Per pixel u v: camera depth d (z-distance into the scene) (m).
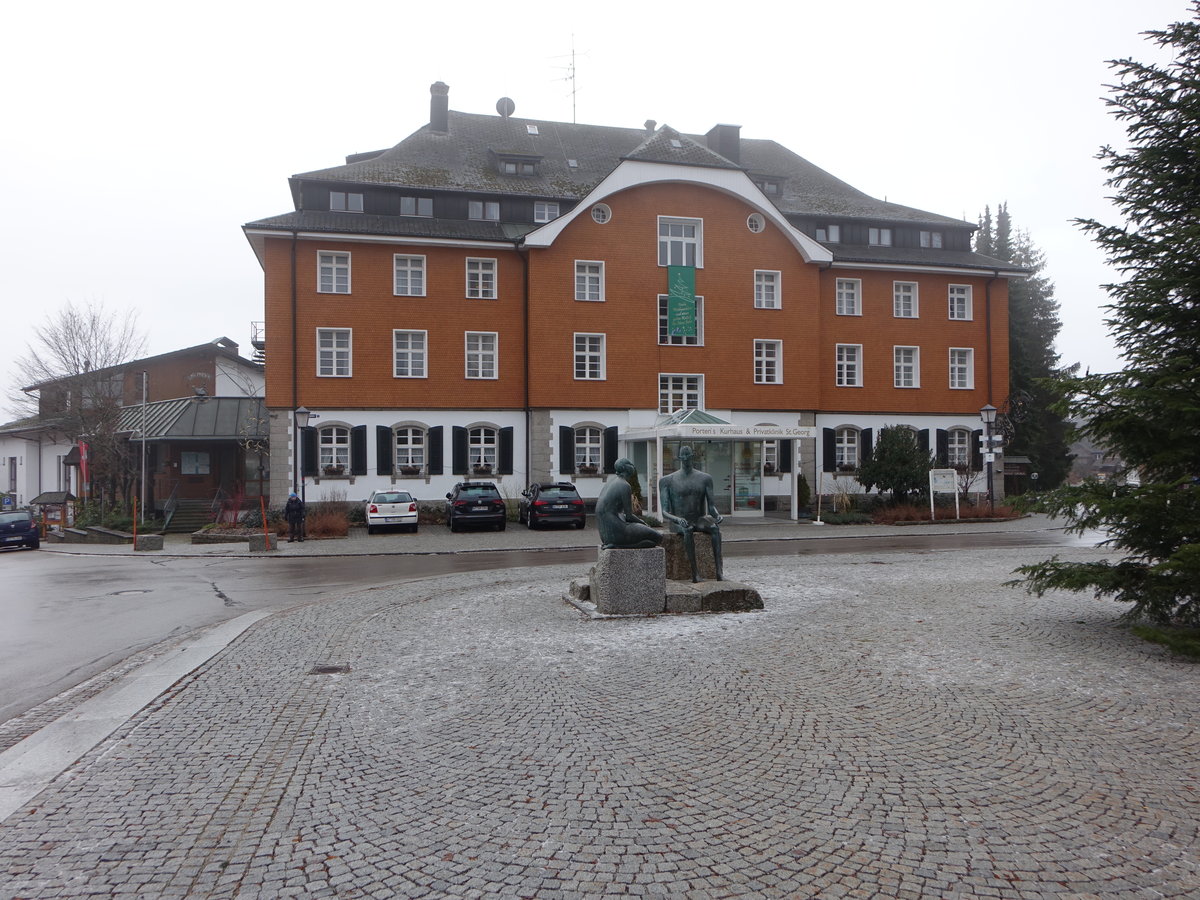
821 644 7.82
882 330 34.47
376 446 29.22
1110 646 7.65
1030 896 3.26
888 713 5.68
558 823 4.02
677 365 31.44
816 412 33.09
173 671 7.29
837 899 3.27
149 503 34.06
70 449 38.03
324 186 30.28
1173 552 7.54
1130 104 8.52
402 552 19.78
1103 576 7.98
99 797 4.46
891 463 28.95
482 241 29.69
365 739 5.36
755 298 32.44
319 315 28.80
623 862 3.61
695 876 3.48
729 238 31.94
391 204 30.88
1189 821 3.89
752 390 32.12
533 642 8.16
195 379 40.88
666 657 7.39
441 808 4.23
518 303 30.62
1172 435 7.66
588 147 37.50
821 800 4.23
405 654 7.79
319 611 10.47
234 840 3.92
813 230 35.91
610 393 30.78
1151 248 8.24
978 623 8.81
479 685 6.61
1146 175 8.48
